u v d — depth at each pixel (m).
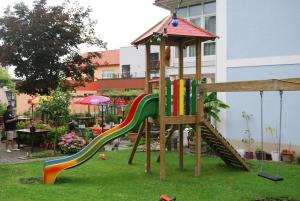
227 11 14.66
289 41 12.98
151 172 11.05
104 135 9.92
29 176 10.24
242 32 14.23
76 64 20.95
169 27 10.08
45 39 19.20
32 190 8.60
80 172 10.98
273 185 9.34
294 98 12.83
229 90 9.49
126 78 32.38
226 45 14.71
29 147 15.87
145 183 9.62
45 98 16.44
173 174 10.77
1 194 8.20
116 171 11.18
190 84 10.38
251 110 13.95
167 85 10.04
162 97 9.91
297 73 12.82
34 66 19.34
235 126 14.42
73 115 24.89
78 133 16.80
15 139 16.56
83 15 20.73
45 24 18.97
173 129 12.20
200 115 10.39
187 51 17.27
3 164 12.03
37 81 19.48
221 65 14.87
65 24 19.58
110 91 29.16
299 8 12.70
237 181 9.82
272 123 13.39
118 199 7.94
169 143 14.95
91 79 21.78
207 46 16.45
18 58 18.95
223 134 14.72
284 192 8.65
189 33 10.13
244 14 14.15
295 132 12.84
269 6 13.45
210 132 10.71
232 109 14.49
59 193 8.38
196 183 9.62
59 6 20.73
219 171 11.19
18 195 8.13
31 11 19.58
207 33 10.45
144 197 8.16
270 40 13.47
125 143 17.73
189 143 14.43
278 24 13.25
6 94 28.45
